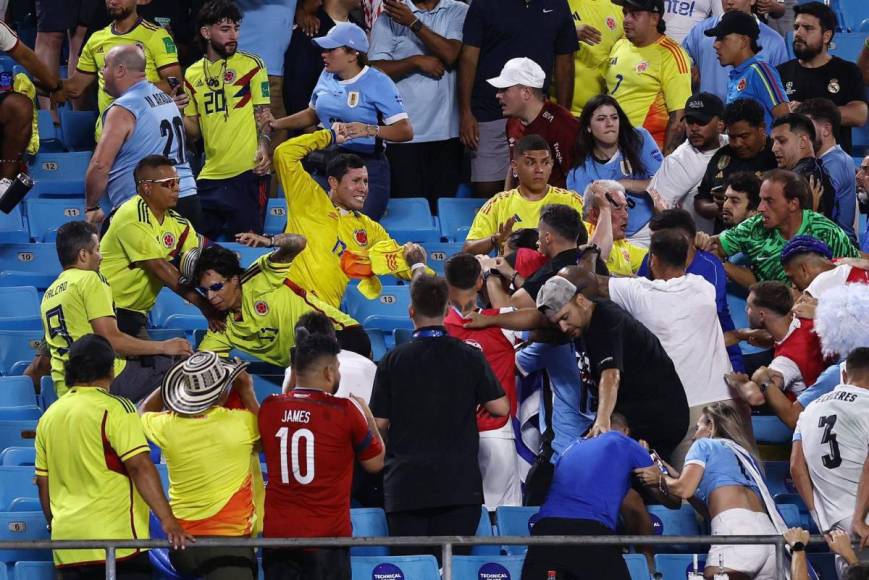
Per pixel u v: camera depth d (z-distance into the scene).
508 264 29.56
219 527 23.41
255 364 31.44
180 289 28.92
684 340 27.61
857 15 48.75
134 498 23.23
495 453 27.16
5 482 27.14
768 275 32.34
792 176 31.73
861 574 22.92
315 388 23.28
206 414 23.52
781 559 23.52
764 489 25.17
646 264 31.16
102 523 22.98
